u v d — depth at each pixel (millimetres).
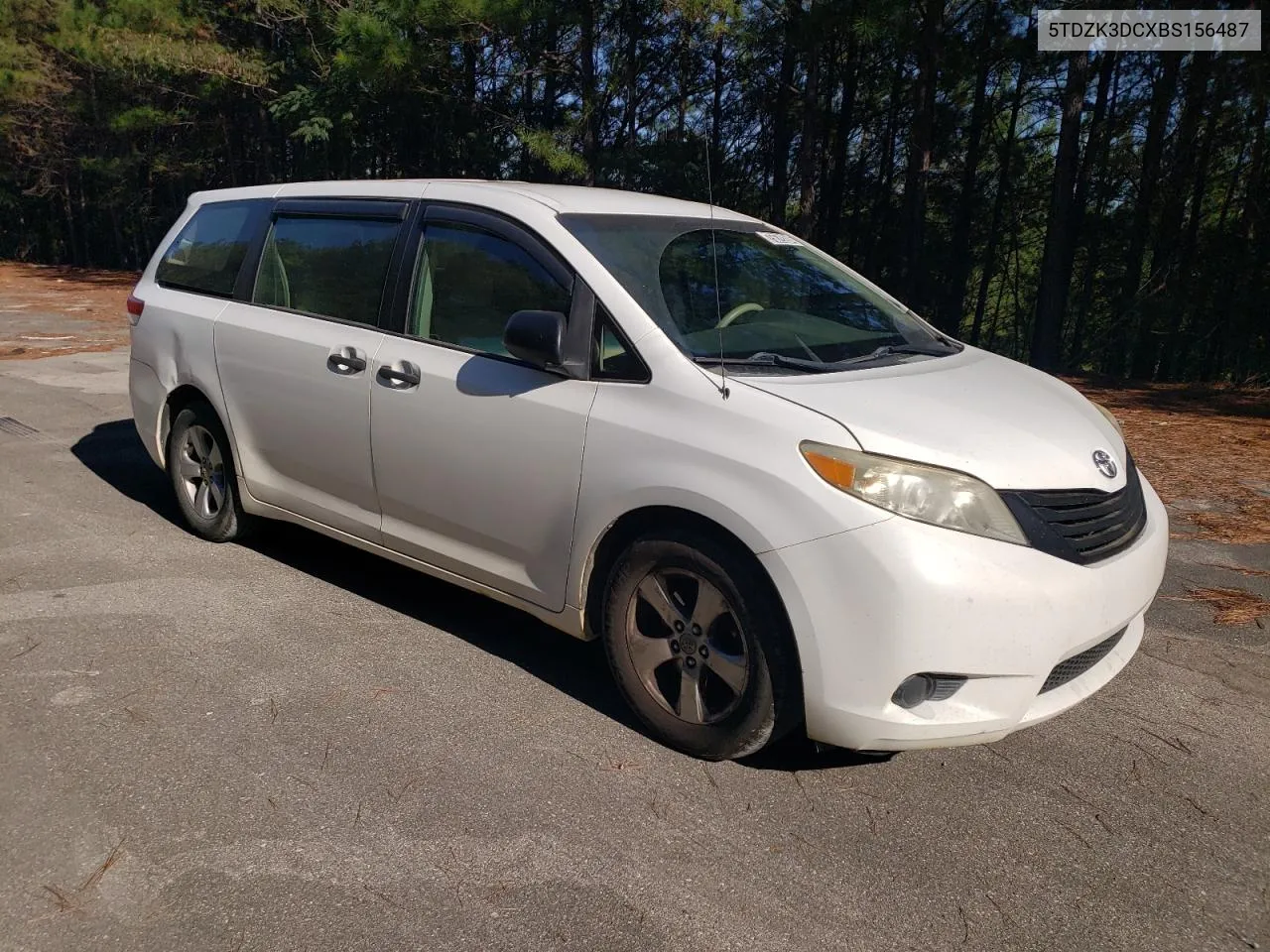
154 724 3396
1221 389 12859
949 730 2955
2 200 43844
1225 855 2912
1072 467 3199
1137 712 3762
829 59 24172
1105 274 26562
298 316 4598
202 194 5531
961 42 18344
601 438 3400
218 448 5070
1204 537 5863
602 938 2463
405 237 4219
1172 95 20047
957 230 29484
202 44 22422
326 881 2637
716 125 25531
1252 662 4207
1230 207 22156
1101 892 2725
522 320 3449
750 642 3111
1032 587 2934
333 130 21641
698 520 3225
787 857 2816
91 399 9156
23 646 3957
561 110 21344
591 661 4047
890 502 2918
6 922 2455
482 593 3955
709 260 3922
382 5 17125
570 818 2955
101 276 27641
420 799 3018
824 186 29656
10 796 2959
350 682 3762
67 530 5398
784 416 3094
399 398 4016
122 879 2621
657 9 18359
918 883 2732
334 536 4539
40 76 30969
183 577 4758
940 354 3988
